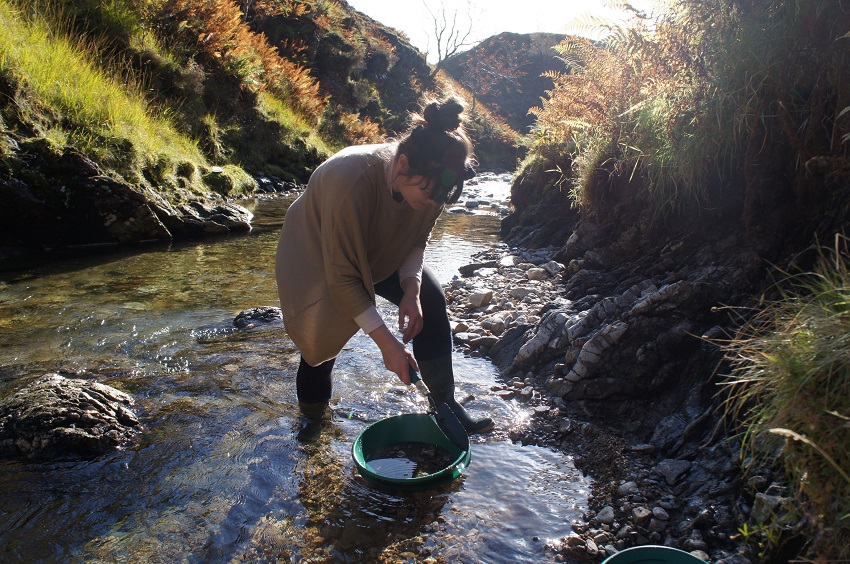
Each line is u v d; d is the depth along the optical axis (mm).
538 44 43625
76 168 6562
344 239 2205
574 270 4840
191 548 2006
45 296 4676
